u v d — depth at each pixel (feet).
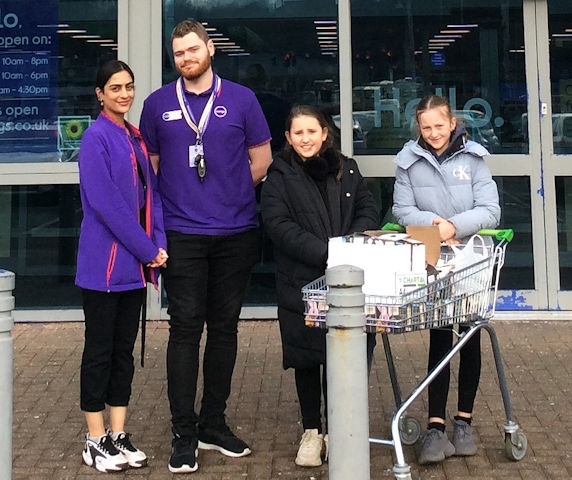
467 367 13.24
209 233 12.92
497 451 13.35
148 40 23.02
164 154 13.14
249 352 19.72
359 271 9.30
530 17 22.93
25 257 23.34
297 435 14.28
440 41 23.11
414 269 11.09
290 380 17.49
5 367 9.23
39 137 23.40
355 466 9.24
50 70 23.38
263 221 12.80
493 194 13.00
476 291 11.60
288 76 23.09
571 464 12.78
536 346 19.88
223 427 13.58
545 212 22.81
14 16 23.36
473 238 12.56
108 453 12.75
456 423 13.35
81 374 12.86
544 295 22.77
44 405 16.01
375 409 15.47
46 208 23.32
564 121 22.95
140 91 23.06
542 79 22.88
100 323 12.62
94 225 12.44
